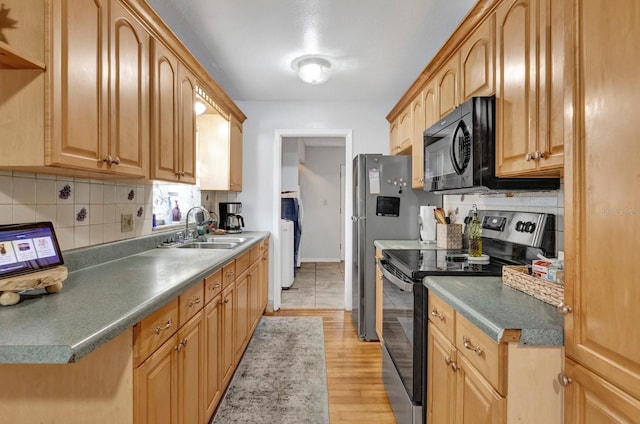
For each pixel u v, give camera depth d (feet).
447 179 6.18
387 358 7.04
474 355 3.70
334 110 12.44
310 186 23.00
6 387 3.39
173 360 4.39
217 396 6.24
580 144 2.73
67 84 3.83
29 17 3.63
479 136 5.16
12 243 3.93
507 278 4.61
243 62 9.01
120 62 4.82
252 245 8.96
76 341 2.72
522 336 3.10
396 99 12.18
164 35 6.02
